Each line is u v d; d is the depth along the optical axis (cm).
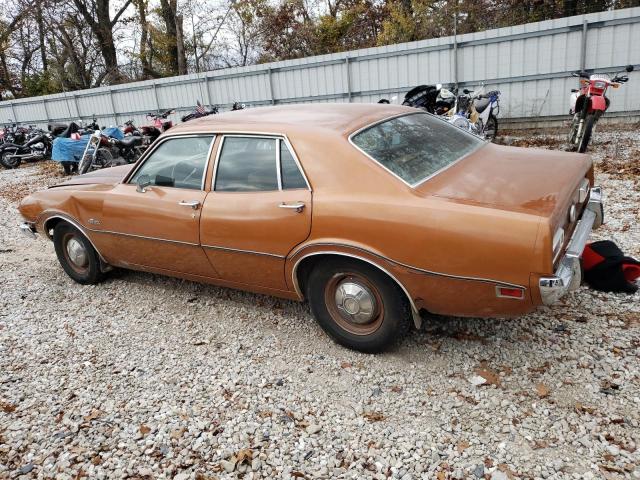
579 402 286
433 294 304
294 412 302
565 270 287
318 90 1501
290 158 348
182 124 429
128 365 367
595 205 378
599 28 1105
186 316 434
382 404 303
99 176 527
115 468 272
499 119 1266
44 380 357
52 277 553
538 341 345
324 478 253
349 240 317
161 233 415
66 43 3023
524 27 1173
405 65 1341
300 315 416
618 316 363
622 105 1130
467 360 334
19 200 1008
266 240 354
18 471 276
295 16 2464
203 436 289
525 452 257
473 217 281
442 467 253
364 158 325
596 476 239
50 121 2167
